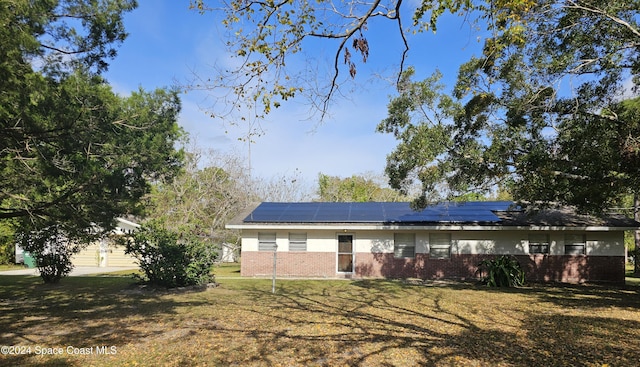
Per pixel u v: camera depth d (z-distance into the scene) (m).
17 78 6.81
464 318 9.63
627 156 10.40
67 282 16.22
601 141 11.66
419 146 14.16
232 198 28.25
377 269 19.53
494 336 7.87
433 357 6.50
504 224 18.55
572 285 17.28
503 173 13.49
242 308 10.82
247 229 19.83
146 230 14.78
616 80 12.19
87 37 8.60
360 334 7.97
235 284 16.28
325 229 19.38
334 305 11.38
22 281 16.50
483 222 18.73
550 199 14.08
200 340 7.48
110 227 10.00
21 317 9.45
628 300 12.93
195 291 14.13
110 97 8.51
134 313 10.02
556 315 10.15
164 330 8.25
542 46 11.83
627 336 7.95
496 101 13.02
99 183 8.81
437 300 12.42
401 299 12.57
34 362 6.08
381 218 19.75
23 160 8.15
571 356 6.59
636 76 12.02
